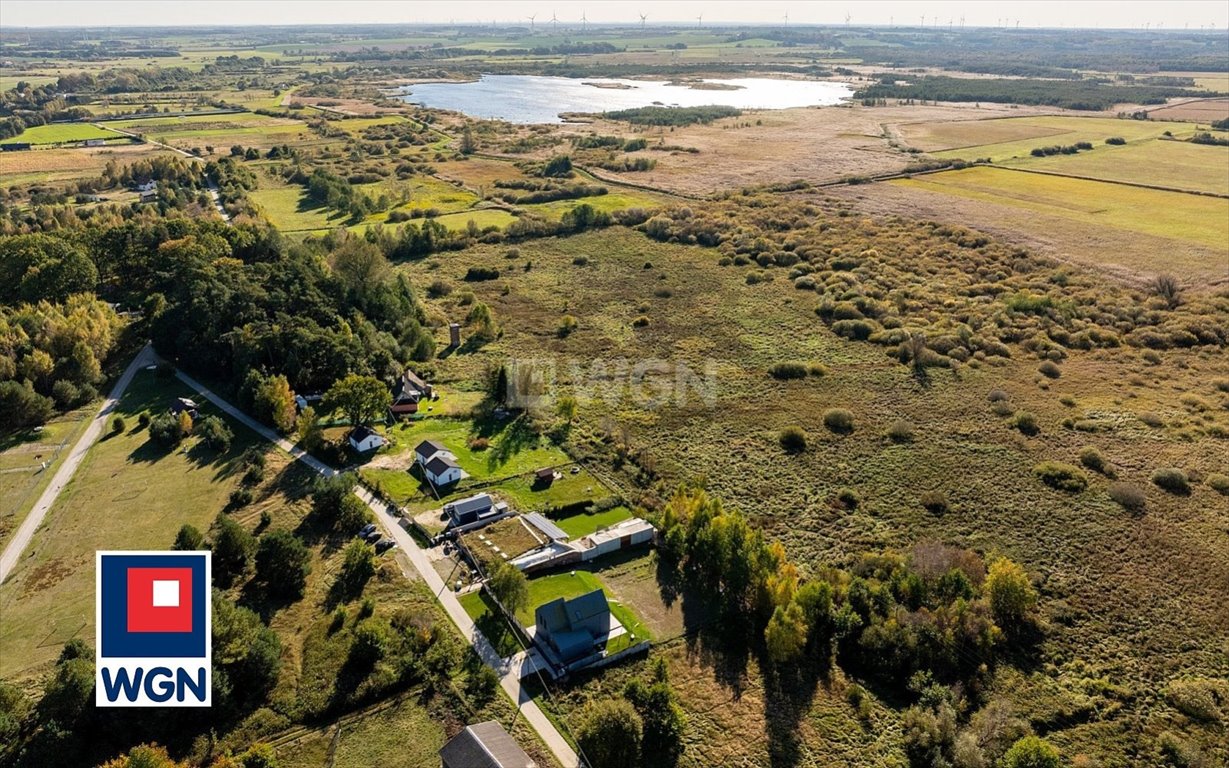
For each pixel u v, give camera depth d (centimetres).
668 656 5325
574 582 6019
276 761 4406
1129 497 7131
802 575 6153
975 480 7562
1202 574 6200
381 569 6044
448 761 4153
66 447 7844
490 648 5297
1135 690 5097
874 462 7912
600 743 4412
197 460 7606
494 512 6831
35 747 4225
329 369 9088
